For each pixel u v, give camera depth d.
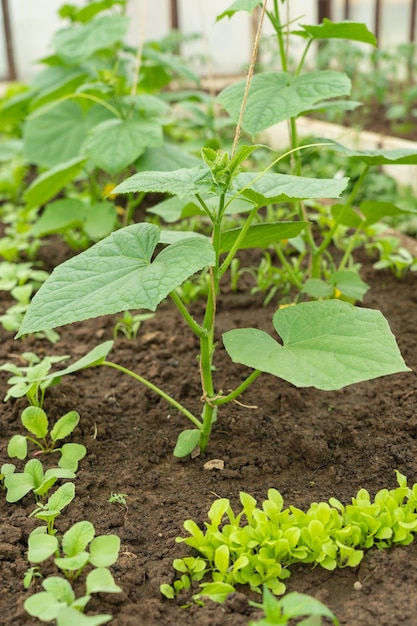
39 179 1.86
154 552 1.20
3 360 1.58
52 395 1.45
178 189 1.16
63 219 1.90
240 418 1.40
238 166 1.18
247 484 1.30
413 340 1.58
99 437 1.39
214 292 1.24
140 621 1.12
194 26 3.32
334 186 1.18
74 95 1.93
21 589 1.16
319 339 1.19
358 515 1.19
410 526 1.17
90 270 1.20
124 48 2.33
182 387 1.48
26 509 1.26
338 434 1.36
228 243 1.32
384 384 1.47
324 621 1.12
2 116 2.57
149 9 3.29
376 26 3.24
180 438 1.32
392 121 2.85
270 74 1.50
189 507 1.26
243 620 1.11
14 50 3.39
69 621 1.04
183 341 1.62
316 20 3.19
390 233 2.02
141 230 1.23
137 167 1.88
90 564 1.18
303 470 1.32
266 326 1.65
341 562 1.17
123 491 1.29
